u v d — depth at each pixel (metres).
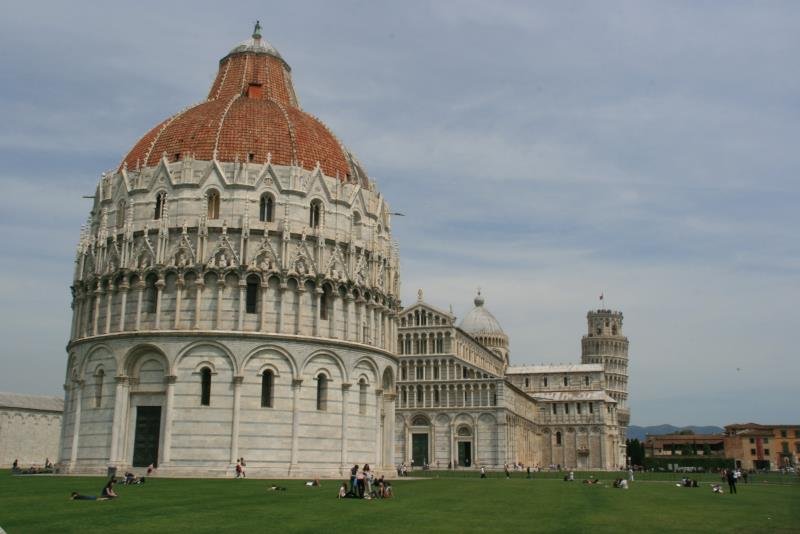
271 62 110.12
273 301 86.31
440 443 172.38
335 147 101.00
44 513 40.81
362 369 92.44
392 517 42.09
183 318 84.25
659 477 140.75
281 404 84.38
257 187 88.69
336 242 91.69
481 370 173.38
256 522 38.09
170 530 34.38
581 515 47.09
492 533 35.94
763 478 135.50
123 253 87.25
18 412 159.38
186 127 94.69
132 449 83.38
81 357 88.44
